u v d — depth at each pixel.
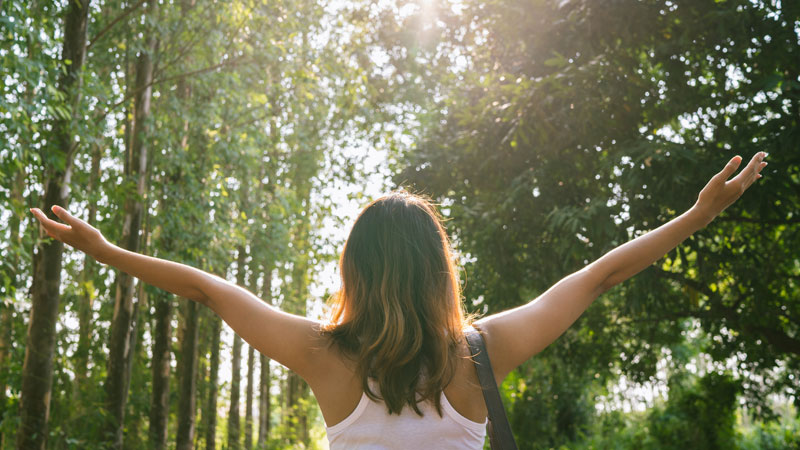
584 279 1.55
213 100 13.91
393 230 1.48
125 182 11.29
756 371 12.95
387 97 17.94
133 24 11.92
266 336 1.47
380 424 1.38
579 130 10.38
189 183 13.30
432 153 13.17
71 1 8.85
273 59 13.41
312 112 18.75
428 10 13.42
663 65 9.76
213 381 19.89
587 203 10.56
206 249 13.61
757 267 10.48
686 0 9.32
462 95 13.22
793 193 9.15
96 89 9.02
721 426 17.84
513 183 11.06
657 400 20.78
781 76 8.41
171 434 18.22
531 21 10.72
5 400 10.50
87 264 13.58
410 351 1.38
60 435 10.73
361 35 14.74
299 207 19.20
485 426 1.43
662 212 9.62
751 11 8.80
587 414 21.25
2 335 11.33
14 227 9.42
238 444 20.64
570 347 13.78
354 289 1.48
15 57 7.18
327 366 1.44
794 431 19.06
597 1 9.70
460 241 11.88
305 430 27.27
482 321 1.52
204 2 12.25
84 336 13.27
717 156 9.10
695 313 11.91
